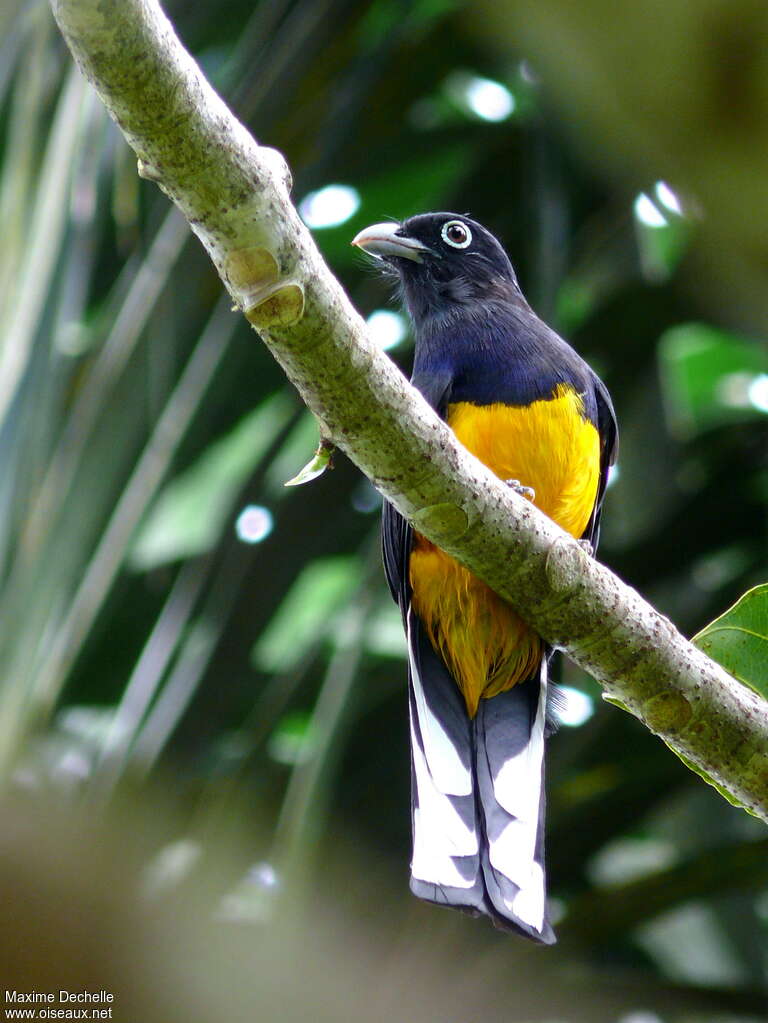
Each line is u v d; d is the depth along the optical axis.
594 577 5.68
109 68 4.01
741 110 1.49
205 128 4.24
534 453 8.45
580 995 9.79
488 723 7.89
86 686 9.82
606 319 10.78
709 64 1.47
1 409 8.02
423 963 9.66
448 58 10.60
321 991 9.17
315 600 12.42
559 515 8.59
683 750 5.96
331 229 13.62
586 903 9.75
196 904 9.19
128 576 9.26
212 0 10.56
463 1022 9.57
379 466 5.29
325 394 5.00
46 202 8.14
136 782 9.01
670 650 5.73
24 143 8.26
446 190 12.20
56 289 8.07
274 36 9.77
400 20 10.16
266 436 10.36
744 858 9.60
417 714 7.82
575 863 10.48
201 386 9.03
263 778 9.47
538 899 6.74
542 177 10.51
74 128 8.25
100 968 8.50
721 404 15.66
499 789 7.48
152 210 9.52
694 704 5.80
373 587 9.66
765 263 1.60
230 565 9.66
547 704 8.12
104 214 9.35
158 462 8.89
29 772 9.03
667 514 11.35
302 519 9.80
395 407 5.07
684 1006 9.89
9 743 8.24
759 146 1.51
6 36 8.42
